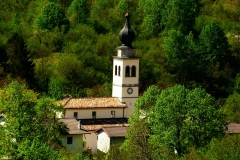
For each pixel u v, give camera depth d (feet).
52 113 606.55
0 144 543.80
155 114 636.48
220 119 638.53
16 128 570.05
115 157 595.47
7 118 579.48
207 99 638.53
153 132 633.20
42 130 590.14
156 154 603.26
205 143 610.65
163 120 626.23
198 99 636.07
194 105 629.51
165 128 624.18
